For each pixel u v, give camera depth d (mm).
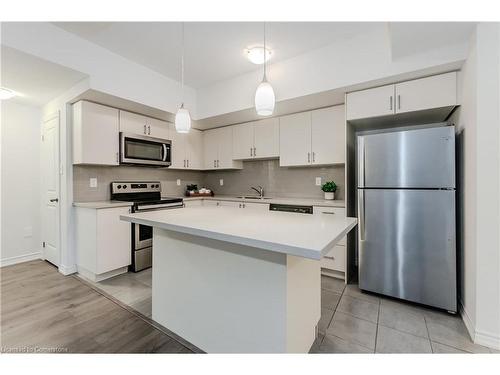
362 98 2387
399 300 2229
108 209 2641
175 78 3168
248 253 1353
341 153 2842
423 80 2117
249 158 3648
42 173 3295
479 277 1618
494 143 1571
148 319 1916
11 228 3139
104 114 2855
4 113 3084
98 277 2611
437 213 1992
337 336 1704
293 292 1303
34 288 2439
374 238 2264
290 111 3133
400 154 2125
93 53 2393
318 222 1490
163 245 1822
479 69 1604
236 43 2363
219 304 1483
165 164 3477
